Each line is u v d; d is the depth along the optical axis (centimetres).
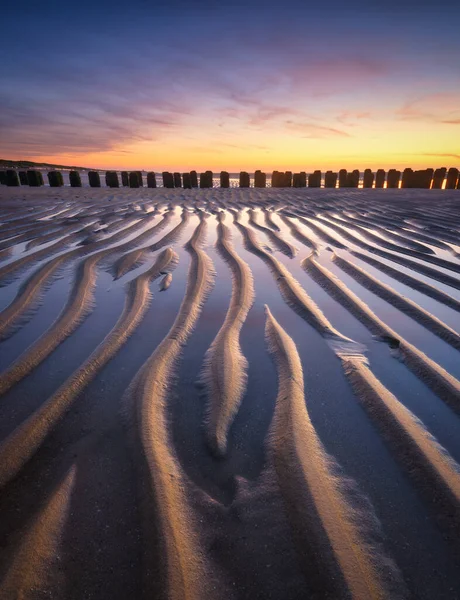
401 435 125
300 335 197
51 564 86
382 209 673
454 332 198
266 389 152
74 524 95
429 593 81
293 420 133
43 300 245
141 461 115
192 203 779
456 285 269
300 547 90
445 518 97
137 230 463
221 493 105
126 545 90
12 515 98
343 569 84
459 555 88
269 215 607
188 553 88
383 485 107
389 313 224
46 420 133
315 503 100
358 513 98
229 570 85
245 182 1334
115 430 128
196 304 238
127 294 255
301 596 80
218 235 443
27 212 612
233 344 187
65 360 172
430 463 113
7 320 214
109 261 331
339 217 582
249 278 289
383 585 82
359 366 166
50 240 407
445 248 378
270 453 119
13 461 115
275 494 104
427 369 163
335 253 362
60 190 1133
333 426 131
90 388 151
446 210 653
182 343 188
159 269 312
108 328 204
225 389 150
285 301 243
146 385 151
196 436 126
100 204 737
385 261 331
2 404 141
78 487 106
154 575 84
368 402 142
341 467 113
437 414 136
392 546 90
